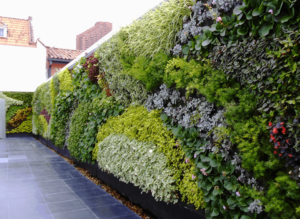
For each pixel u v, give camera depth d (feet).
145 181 9.09
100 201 11.41
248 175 5.74
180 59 7.57
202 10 7.13
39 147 30.60
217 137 6.48
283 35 4.59
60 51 47.78
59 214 9.75
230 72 5.92
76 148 17.78
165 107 9.05
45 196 11.94
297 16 4.45
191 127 7.62
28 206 10.54
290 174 4.64
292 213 4.65
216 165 6.40
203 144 6.98
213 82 6.21
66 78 21.31
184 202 8.00
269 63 4.82
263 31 4.92
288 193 4.57
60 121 21.84
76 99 19.51
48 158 22.75
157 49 8.44
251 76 5.31
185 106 7.91
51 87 26.03
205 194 6.73
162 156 8.87
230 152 6.26
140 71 8.91
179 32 7.91
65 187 13.60
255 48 5.13
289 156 4.53
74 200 11.47
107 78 13.56
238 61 5.62
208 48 6.72
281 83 4.71
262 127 5.05
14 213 9.73
